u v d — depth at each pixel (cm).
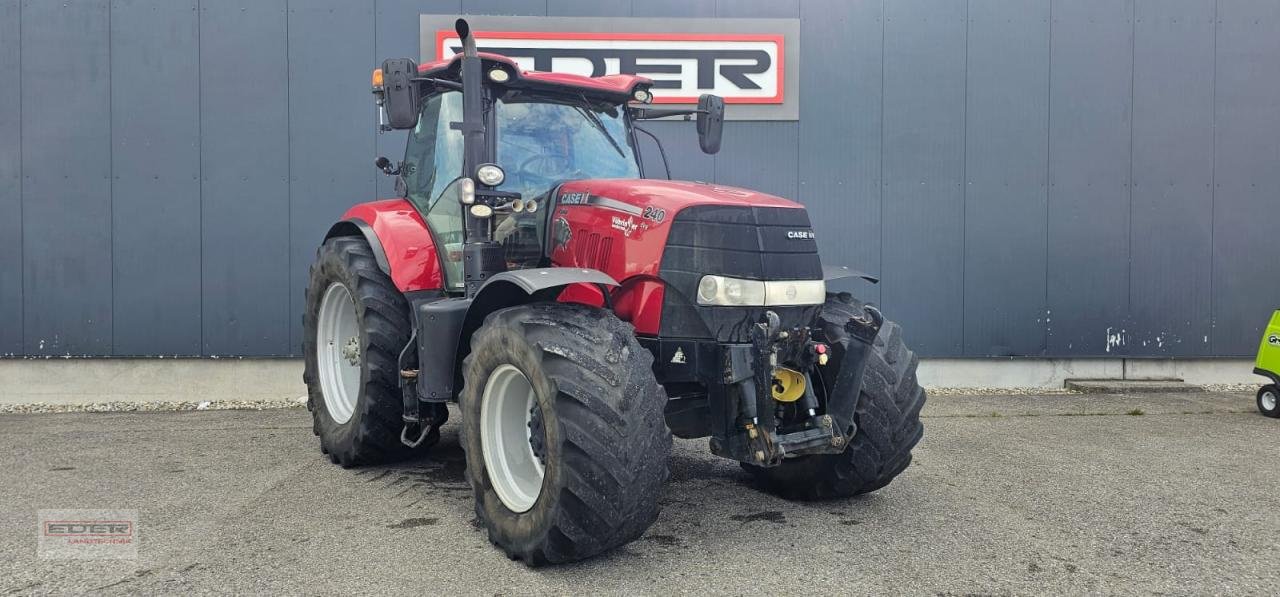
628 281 356
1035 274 763
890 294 757
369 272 471
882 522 378
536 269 340
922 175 756
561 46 732
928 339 760
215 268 718
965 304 761
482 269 397
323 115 723
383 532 363
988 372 766
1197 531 366
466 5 726
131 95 707
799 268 353
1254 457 507
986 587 300
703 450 531
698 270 340
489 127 422
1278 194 773
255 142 718
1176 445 541
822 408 384
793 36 743
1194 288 771
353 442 465
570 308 334
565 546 308
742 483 449
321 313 523
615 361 310
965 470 476
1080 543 349
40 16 699
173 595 290
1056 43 757
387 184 730
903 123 753
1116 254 766
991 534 361
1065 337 766
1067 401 702
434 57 727
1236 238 772
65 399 706
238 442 553
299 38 719
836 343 379
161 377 715
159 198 711
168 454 516
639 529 313
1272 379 632
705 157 745
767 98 745
